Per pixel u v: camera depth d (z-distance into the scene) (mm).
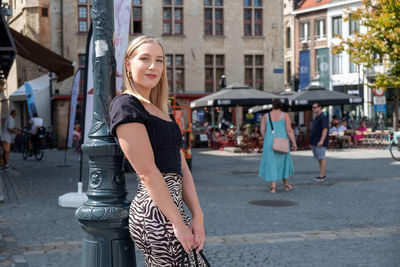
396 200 8742
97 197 3006
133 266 3006
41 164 17578
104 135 3072
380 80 20750
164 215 2369
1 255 5230
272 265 4902
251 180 12117
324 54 40188
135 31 32875
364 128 26703
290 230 6469
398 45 18844
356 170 13922
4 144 15094
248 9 34531
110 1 3217
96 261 2932
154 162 2377
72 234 6250
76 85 14172
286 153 10008
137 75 2506
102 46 3162
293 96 23938
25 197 9438
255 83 34719
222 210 7988
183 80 33344
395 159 16891
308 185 10977
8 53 10703
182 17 33344
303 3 49219
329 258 5137
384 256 5188
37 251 5410
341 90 44438
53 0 31375
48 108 30531
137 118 2344
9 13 12398
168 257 2369
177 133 2514
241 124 32094
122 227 2947
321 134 11438
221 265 4910
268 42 34719
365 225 6738
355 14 19984
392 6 18156
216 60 34031
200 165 16516
